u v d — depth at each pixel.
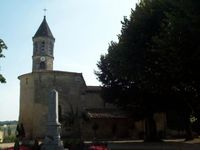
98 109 50.69
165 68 24.94
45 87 48.78
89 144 27.55
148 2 29.16
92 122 49.12
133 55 29.20
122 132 49.88
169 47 21.83
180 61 21.30
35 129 47.22
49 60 56.22
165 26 24.55
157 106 36.12
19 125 49.84
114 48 34.59
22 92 50.88
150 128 40.22
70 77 50.62
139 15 29.02
